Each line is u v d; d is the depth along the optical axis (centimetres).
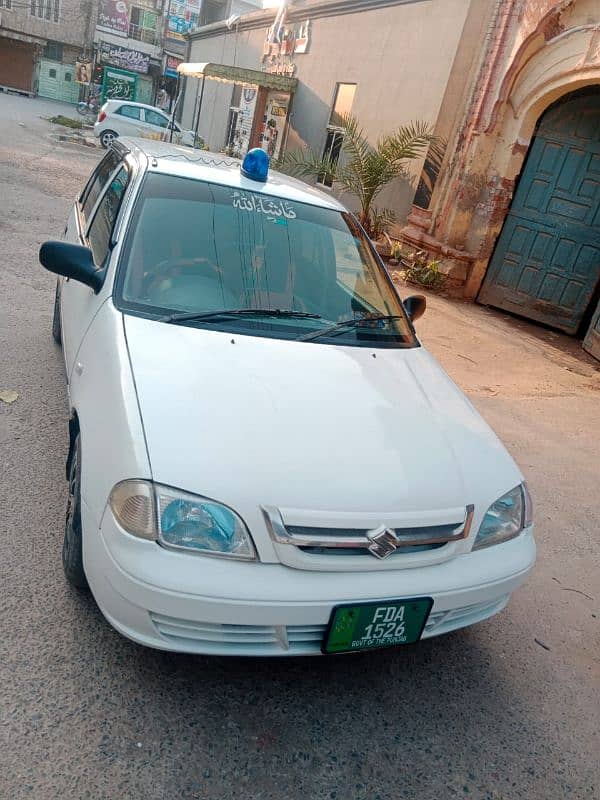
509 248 924
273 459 206
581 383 669
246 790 195
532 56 832
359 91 1215
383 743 220
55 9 3922
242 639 197
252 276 299
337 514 199
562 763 226
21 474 319
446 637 276
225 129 1939
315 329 291
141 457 197
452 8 973
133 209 299
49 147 1630
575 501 421
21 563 262
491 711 242
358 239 359
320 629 202
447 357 674
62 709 207
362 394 254
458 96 938
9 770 185
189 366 238
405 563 207
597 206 835
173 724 210
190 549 190
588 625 303
